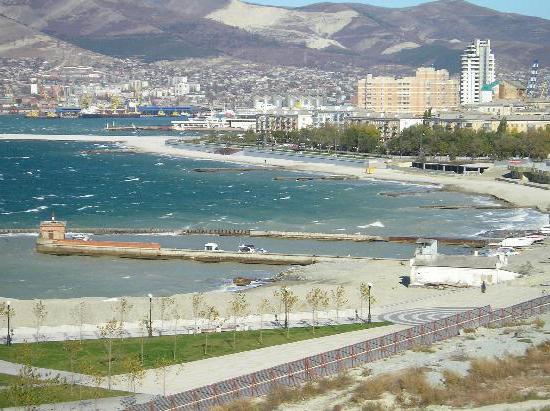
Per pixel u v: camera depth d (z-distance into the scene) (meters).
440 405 186.38
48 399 196.50
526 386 197.12
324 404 187.75
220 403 190.75
